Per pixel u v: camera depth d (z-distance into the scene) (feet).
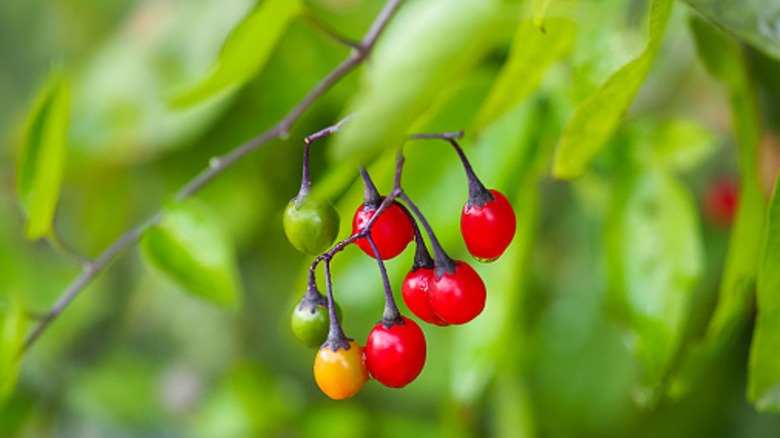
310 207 0.98
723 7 1.01
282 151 1.53
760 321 1.02
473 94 1.24
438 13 1.15
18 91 1.90
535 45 1.09
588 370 1.52
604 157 1.28
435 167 1.25
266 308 1.77
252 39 1.17
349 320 1.49
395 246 1.00
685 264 1.24
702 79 1.48
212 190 1.57
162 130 1.49
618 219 1.26
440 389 1.60
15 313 1.27
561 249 1.56
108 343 1.83
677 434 1.54
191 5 1.52
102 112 1.51
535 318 1.53
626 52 1.10
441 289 0.97
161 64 1.51
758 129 1.17
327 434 1.73
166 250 1.30
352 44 1.19
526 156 1.26
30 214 1.27
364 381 0.98
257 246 1.68
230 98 1.48
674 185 1.26
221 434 1.73
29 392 1.75
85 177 1.56
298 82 1.48
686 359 1.21
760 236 1.16
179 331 1.83
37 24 1.83
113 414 1.75
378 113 1.01
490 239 0.99
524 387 1.46
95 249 1.67
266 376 1.79
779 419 1.52
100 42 1.77
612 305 1.25
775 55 1.00
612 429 1.53
